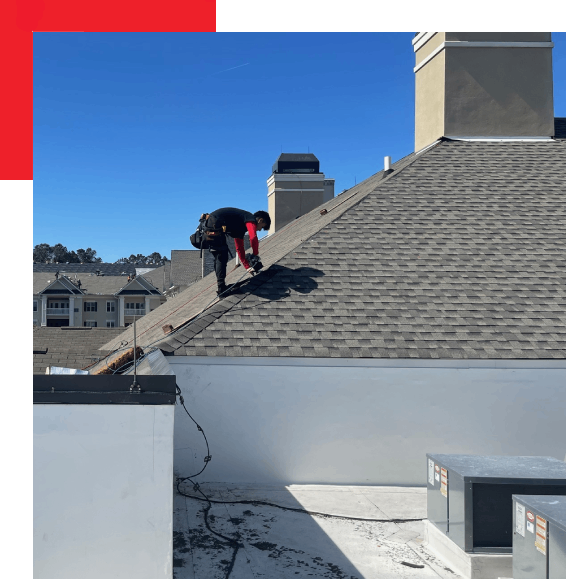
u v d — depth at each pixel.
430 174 14.49
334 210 16.70
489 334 9.73
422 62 18.03
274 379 9.29
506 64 16.73
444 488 6.96
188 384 9.18
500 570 6.27
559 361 9.43
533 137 16.70
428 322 9.94
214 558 6.65
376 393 9.35
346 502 8.64
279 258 11.54
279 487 9.15
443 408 9.39
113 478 4.62
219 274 10.86
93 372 7.71
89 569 4.57
